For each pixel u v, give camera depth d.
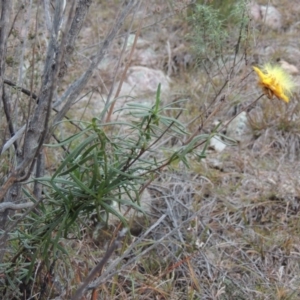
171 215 2.58
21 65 2.00
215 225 2.63
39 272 1.94
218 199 2.80
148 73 3.87
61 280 2.05
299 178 2.99
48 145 1.55
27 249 1.85
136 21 4.31
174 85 3.83
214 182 2.92
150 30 4.36
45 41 2.73
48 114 1.50
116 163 1.70
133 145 1.71
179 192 2.81
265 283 2.36
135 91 3.72
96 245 2.37
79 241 2.20
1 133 2.17
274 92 1.75
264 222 2.72
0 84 1.61
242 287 2.33
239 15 2.65
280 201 2.80
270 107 3.42
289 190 2.86
